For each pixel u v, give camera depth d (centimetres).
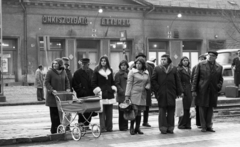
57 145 1088
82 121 1330
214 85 1312
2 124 1570
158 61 4878
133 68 1266
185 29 4956
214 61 1330
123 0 4641
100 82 1328
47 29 4316
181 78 1380
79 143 1116
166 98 1271
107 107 1337
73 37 4419
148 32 4781
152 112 1975
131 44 4731
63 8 4375
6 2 4153
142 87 1254
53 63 1245
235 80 2406
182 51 4972
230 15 4988
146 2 4697
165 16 4866
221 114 1814
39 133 1267
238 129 1342
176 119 1709
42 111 2120
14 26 4194
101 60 1339
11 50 4222
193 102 1455
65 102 1162
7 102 2675
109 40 4597
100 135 1252
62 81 1248
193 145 1066
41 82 2769
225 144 1073
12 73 4209
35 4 4250
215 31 5091
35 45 4266
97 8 4522
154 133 1284
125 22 4666
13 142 1102
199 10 4981
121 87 1364
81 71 1341
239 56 2395
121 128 1359
